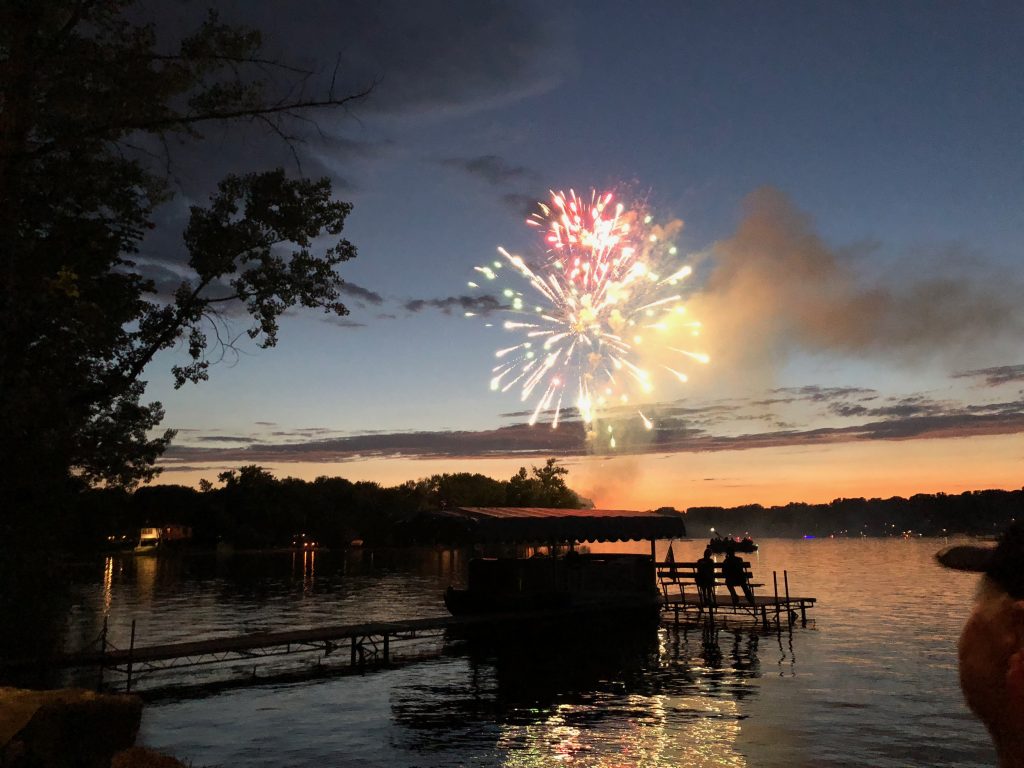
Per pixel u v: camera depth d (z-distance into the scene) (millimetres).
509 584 33188
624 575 36000
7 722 8250
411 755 14625
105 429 20406
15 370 17219
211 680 23000
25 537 17188
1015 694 1108
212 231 21438
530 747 15023
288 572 93938
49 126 15312
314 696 20547
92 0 14453
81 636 32906
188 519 163750
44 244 18156
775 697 19219
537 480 163375
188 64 14586
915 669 22984
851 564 102125
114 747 8867
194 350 21391
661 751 14523
